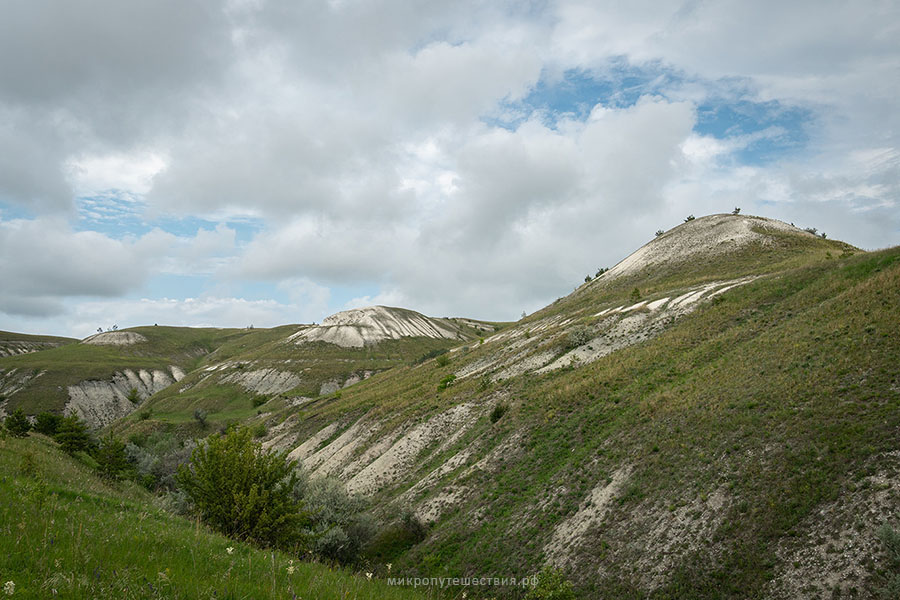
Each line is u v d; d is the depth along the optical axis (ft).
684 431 87.35
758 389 87.71
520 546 83.20
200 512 62.64
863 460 60.44
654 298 213.46
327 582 32.71
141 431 322.14
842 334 92.79
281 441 250.16
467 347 351.46
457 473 123.54
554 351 189.06
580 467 96.78
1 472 50.24
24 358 549.54
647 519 72.28
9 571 19.80
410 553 95.71
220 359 647.15
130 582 21.81
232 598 23.30
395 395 247.29
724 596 55.31
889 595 45.19
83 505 43.01
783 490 63.00
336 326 630.33
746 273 216.54
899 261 124.57
